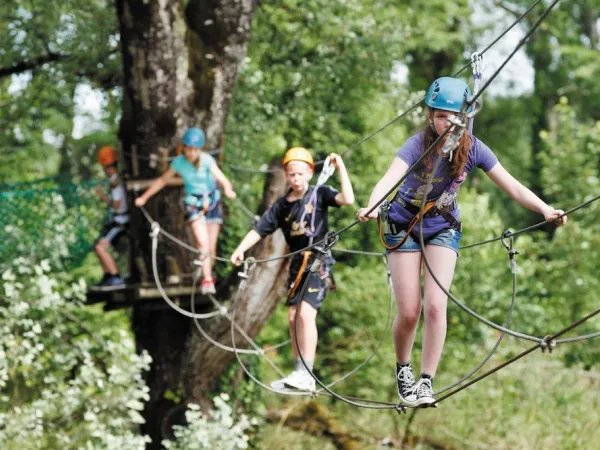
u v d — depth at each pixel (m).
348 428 32.34
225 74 23.83
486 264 32.84
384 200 10.01
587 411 32.94
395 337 10.68
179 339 25.03
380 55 29.55
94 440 23.28
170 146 23.25
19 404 23.66
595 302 33.03
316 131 30.20
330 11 28.97
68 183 26.72
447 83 9.84
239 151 28.34
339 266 34.03
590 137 35.97
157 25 22.91
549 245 34.53
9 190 24.34
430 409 32.31
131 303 23.44
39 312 23.59
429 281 10.35
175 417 25.09
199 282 23.09
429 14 44.62
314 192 14.25
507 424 31.73
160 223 22.94
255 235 14.26
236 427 22.61
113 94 30.33
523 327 33.50
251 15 23.95
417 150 10.09
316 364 32.59
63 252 23.80
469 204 34.00
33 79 31.16
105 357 24.08
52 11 29.02
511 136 62.47
